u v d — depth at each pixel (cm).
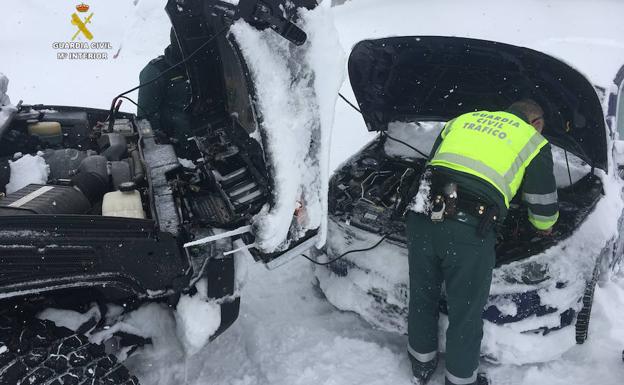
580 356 314
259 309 358
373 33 981
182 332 257
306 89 237
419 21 1045
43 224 215
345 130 631
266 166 235
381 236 309
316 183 254
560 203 324
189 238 256
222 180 299
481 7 1128
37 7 1088
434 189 277
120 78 821
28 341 217
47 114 379
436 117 391
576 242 298
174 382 293
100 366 226
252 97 225
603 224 313
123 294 259
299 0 225
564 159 358
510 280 279
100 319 251
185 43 301
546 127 341
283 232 240
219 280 263
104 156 329
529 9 1121
